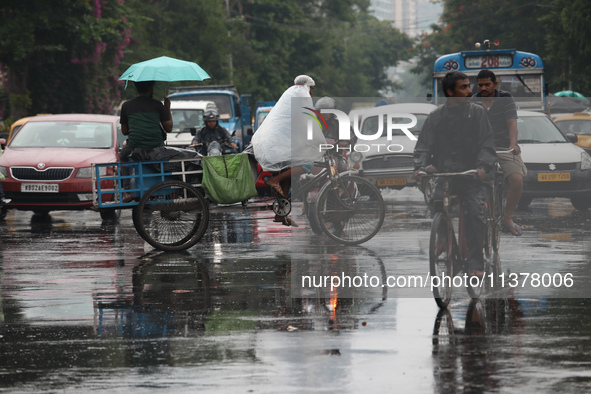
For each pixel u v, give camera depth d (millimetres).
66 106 80188
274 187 25328
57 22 73375
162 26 102812
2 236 30391
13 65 74312
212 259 24391
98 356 14234
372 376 12898
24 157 35750
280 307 17750
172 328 16094
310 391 12258
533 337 14984
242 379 12844
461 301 17969
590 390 12156
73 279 21406
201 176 27156
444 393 12109
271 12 145250
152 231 26578
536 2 121312
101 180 26484
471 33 130875
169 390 12398
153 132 27000
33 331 16047
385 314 16859
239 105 62312
